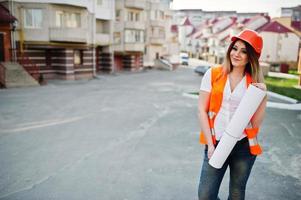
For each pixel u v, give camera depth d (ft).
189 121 27.84
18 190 12.48
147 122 27.30
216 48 206.49
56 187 12.76
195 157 16.97
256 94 6.63
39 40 68.85
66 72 74.13
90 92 51.47
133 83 71.05
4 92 49.06
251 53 6.93
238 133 6.81
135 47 109.81
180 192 12.26
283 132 23.13
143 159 16.58
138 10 111.65
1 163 15.84
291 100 42.06
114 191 12.35
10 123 26.50
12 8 66.03
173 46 177.68
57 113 31.65
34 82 59.62
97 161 16.24
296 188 12.66
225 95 7.18
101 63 101.35
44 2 68.08
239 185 7.57
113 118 29.14
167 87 63.05
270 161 16.16
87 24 78.54
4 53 64.28
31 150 18.29
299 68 60.90
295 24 167.43
